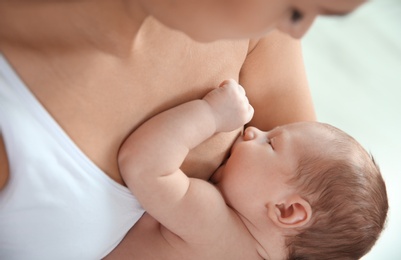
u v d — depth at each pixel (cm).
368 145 169
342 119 173
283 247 105
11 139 60
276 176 101
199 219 88
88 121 66
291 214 101
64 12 59
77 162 67
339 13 53
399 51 205
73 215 72
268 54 101
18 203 67
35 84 60
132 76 68
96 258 85
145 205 81
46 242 75
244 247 102
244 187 101
